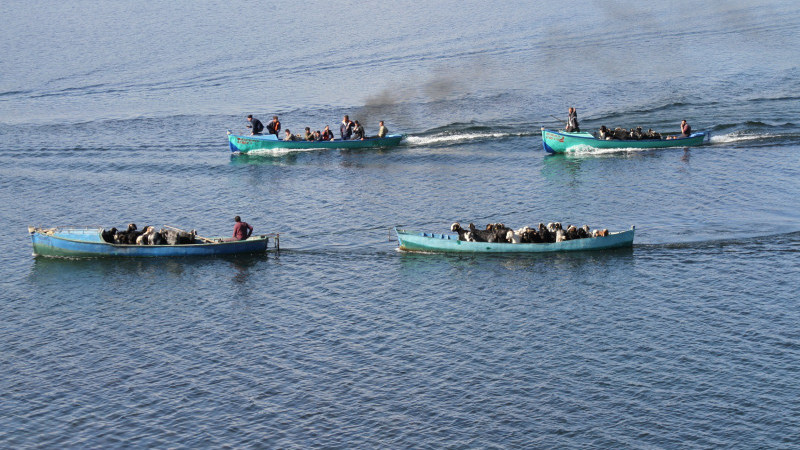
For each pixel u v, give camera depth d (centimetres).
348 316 7062
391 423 5659
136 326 6994
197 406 5897
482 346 6538
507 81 15500
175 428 5662
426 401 5884
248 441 5516
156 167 11369
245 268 8012
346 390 6034
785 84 14250
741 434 5444
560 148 11356
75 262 8275
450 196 9869
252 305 7288
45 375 6312
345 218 9262
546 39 18712
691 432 5472
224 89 15725
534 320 6888
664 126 12331
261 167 11238
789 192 9462
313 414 5778
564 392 5928
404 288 7506
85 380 6241
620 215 9025
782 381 5959
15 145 12562
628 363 6244
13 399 6025
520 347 6506
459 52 17912
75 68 17700
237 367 6356
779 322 6712
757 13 19938
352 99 14738
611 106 13575
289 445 5466
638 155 11150
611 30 19188
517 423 5622
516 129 12588
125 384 6178
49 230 8512
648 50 17288
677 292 7238
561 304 7112
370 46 18788
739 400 5772
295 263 8100
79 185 10700
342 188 10288
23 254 8506
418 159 11400
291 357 6469
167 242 8275
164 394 6044
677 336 6569
